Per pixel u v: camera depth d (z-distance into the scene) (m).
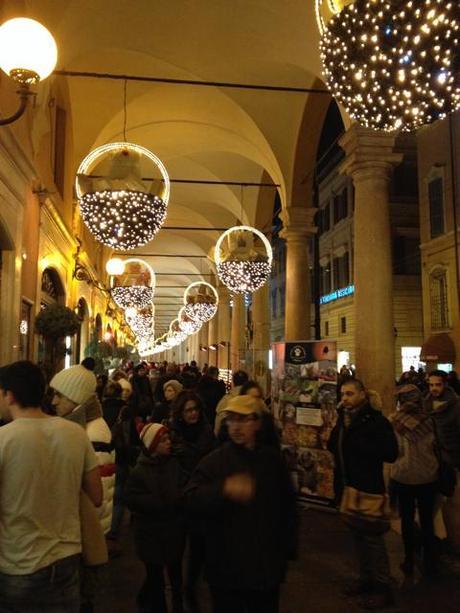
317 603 4.43
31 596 2.28
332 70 4.10
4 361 7.66
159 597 3.87
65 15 9.16
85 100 13.31
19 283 8.09
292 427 7.77
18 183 7.96
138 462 3.87
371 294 8.68
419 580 4.85
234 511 2.70
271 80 12.41
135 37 10.95
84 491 2.64
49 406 4.12
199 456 4.45
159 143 16.58
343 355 27.31
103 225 7.15
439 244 19.94
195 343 49.53
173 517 3.81
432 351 18.16
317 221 31.38
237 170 19.02
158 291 54.28
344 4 3.85
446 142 19.70
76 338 16.34
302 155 13.81
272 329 38.75
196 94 13.77
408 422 4.91
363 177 8.89
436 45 3.57
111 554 5.46
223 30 10.91
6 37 4.14
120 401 6.73
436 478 4.89
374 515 4.33
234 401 2.85
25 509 2.30
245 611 2.77
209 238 29.81
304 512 7.28
